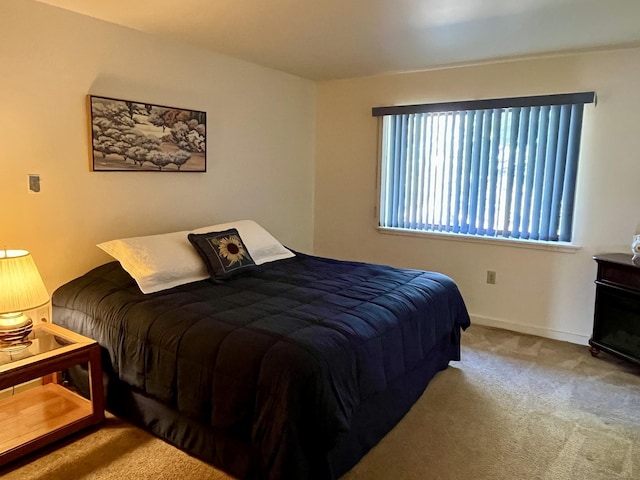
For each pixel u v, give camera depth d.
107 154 2.91
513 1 2.36
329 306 2.37
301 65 3.91
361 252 4.61
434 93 3.99
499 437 2.30
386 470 2.04
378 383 2.09
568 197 3.50
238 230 3.43
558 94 3.40
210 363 1.94
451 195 4.02
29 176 2.57
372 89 4.32
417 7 2.47
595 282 3.28
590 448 2.22
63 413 2.32
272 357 1.81
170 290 2.63
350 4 2.44
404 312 2.44
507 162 3.71
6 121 2.45
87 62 2.76
